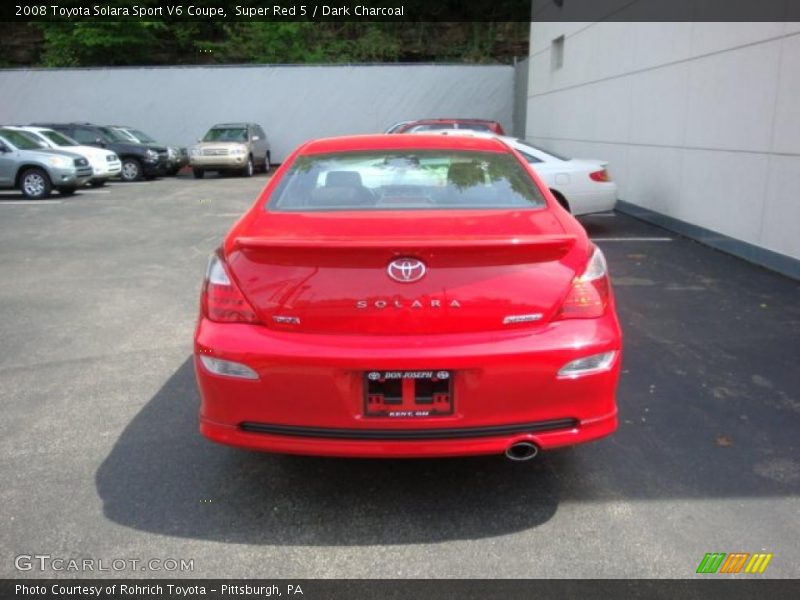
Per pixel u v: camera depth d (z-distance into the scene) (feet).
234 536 9.23
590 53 43.42
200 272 25.57
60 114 84.84
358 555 8.82
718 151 27.76
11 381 14.74
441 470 10.94
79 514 9.71
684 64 30.55
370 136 14.07
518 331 8.93
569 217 10.89
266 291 9.05
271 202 11.32
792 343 16.69
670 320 18.63
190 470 10.96
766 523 9.46
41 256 28.66
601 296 9.34
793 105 22.74
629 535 9.20
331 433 8.96
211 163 71.00
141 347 16.98
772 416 12.76
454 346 8.71
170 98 84.12
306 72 83.05
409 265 8.84
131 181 68.13
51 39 100.42
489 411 8.84
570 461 11.19
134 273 25.41
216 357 9.04
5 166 50.83
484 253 8.87
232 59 107.24
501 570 8.51
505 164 12.50
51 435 12.16
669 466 11.02
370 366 8.66
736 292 21.42
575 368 8.93
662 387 14.12
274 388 8.87
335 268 8.95
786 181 23.25
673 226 32.07
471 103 83.10
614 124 39.40
